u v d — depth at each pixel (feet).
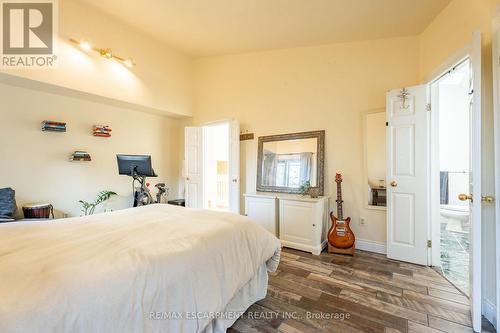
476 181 5.34
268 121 12.92
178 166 16.42
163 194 15.31
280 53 12.55
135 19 10.93
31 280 2.86
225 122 14.10
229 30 11.03
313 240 10.04
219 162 21.43
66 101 10.96
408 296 6.76
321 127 11.40
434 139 8.82
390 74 10.04
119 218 6.23
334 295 6.84
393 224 9.40
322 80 11.41
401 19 8.79
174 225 5.50
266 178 12.67
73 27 9.93
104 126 12.15
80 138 11.45
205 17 10.12
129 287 3.17
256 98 13.32
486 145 5.97
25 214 9.32
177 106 14.51
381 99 10.17
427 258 8.78
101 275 3.12
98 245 4.12
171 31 11.80
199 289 4.06
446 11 7.91
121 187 13.09
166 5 9.57
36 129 10.14
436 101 8.83
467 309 6.15
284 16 9.41
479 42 5.36
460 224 12.60
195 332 3.87
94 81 10.64
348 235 9.88
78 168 11.42
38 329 2.38
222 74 14.53
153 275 3.48
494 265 5.65
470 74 6.13
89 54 10.45
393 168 9.37
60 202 10.84
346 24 9.46
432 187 8.84
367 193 10.37
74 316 2.63
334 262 9.14
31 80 9.06
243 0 8.70
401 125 9.19
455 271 8.39
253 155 13.42
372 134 10.29
